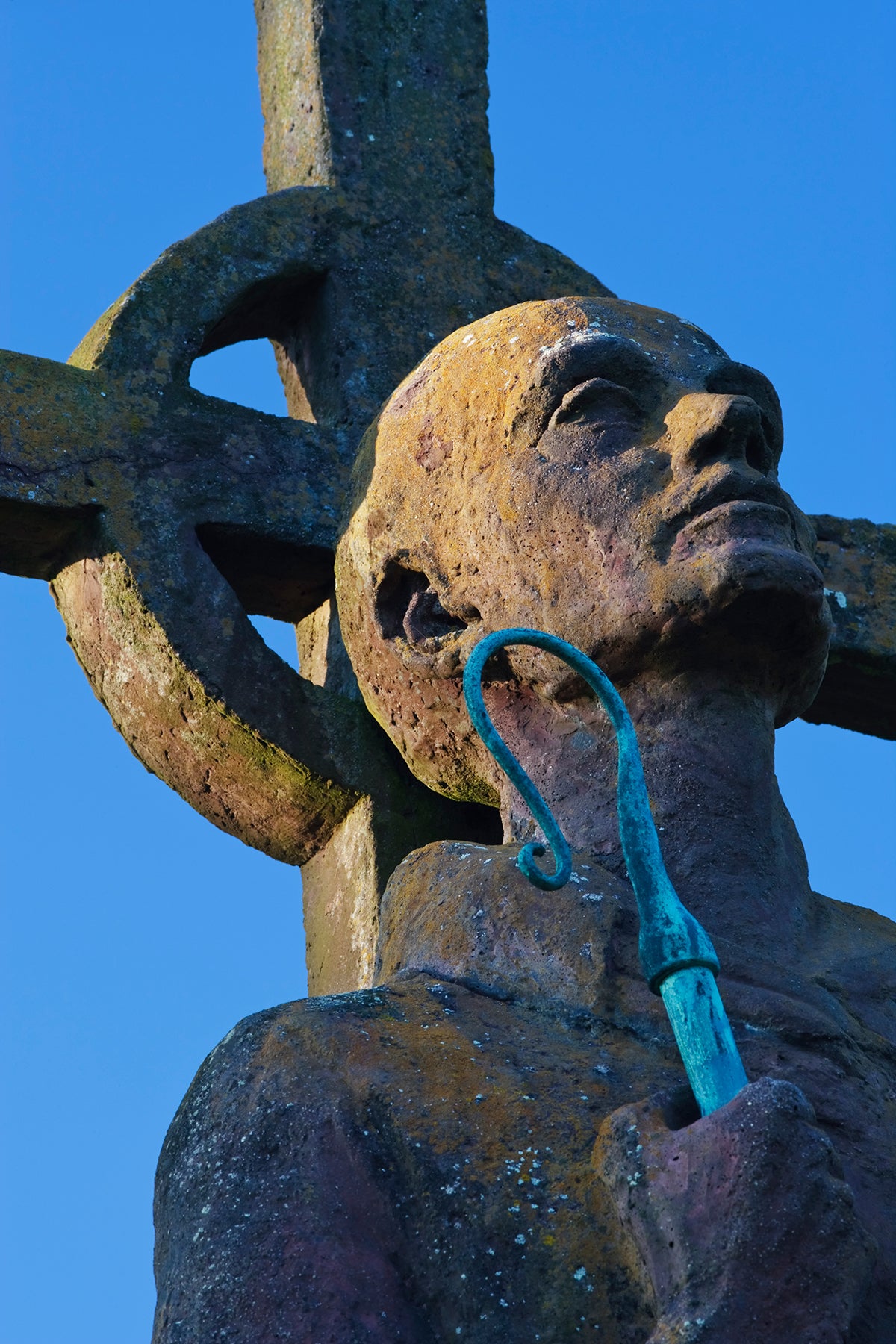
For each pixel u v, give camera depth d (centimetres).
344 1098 564
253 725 749
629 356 696
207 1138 569
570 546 673
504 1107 563
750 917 640
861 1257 505
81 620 771
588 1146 553
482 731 539
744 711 670
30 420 767
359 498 746
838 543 871
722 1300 497
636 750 557
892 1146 582
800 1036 595
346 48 892
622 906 615
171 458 780
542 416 691
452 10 920
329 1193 546
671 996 537
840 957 644
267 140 917
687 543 657
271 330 860
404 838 759
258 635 763
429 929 627
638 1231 519
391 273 853
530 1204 543
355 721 768
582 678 670
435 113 895
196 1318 531
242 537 782
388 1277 536
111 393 784
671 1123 536
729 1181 509
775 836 664
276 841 784
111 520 760
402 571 726
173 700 755
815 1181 507
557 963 604
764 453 683
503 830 729
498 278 872
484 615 694
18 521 761
